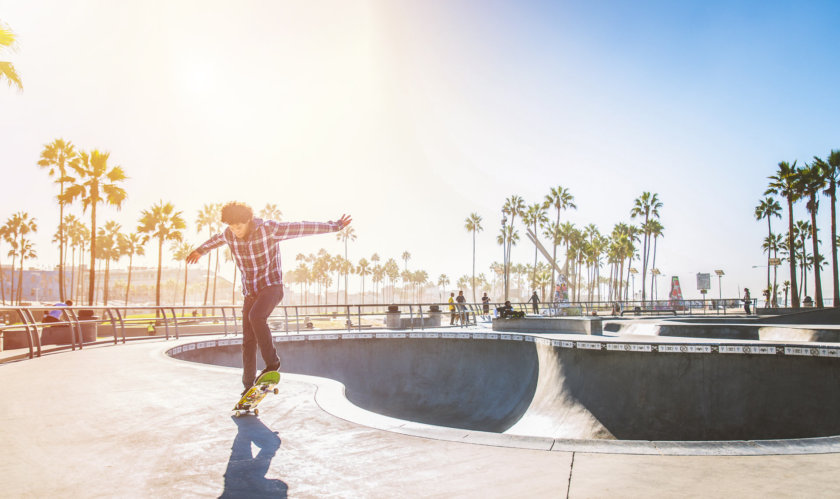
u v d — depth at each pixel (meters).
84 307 11.06
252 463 2.62
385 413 13.68
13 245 70.75
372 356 15.20
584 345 10.98
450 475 2.40
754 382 9.01
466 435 3.13
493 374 14.49
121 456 2.76
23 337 11.16
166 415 3.79
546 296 104.75
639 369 10.09
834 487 2.15
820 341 12.02
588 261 95.69
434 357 15.29
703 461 2.56
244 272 3.79
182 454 2.79
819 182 38.12
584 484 2.23
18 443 3.03
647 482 2.24
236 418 3.67
